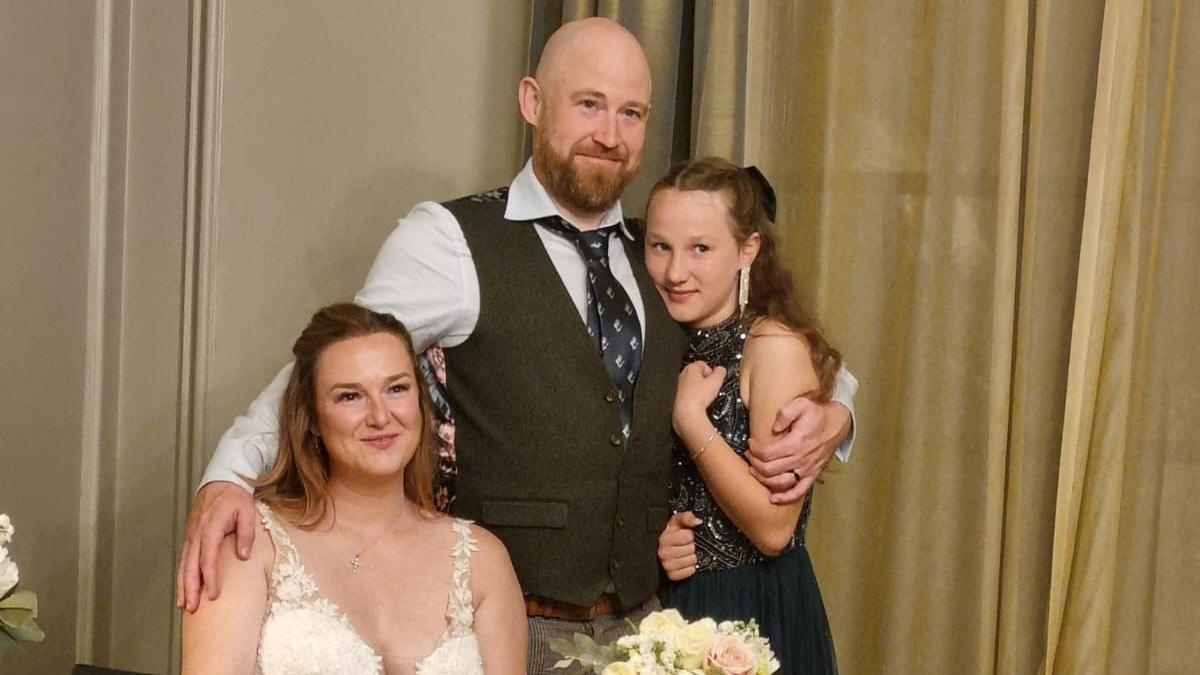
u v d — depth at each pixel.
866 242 2.91
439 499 2.29
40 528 2.63
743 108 2.80
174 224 2.88
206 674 1.89
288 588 1.97
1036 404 2.89
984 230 2.84
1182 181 2.80
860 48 2.90
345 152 2.95
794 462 2.28
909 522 2.87
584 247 2.30
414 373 2.12
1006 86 2.79
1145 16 2.78
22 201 2.49
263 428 2.13
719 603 2.36
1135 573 2.84
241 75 2.87
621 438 2.23
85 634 2.81
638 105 2.29
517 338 2.21
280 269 2.93
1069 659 2.80
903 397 2.88
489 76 3.01
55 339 2.64
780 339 2.33
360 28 2.95
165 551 2.92
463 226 2.24
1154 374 2.83
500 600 2.11
